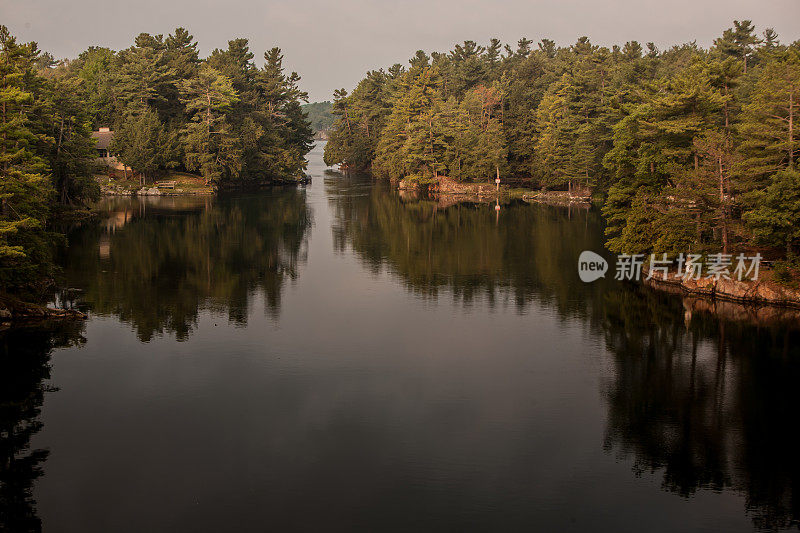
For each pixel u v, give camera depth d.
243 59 154.12
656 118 59.56
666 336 42.06
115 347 39.09
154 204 106.12
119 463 26.11
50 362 36.47
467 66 181.75
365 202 116.56
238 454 26.97
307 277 58.47
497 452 27.47
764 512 23.48
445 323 45.09
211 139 125.12
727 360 37.81
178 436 28.33
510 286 55.38
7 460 26.11
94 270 58.81
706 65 59.88
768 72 50.00
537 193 123.50
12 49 44.75
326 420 30.12
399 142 146.12
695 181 50.00
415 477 25.56
